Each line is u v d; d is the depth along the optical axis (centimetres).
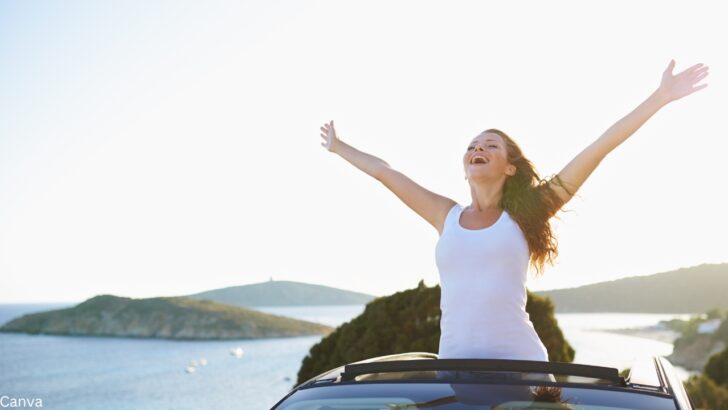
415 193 329
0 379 8469
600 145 288
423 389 215
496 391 209
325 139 366
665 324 16725
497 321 280
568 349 1838
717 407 2147
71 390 7119
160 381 7681
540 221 288
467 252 285
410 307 1753
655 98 282
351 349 1784
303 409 216
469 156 301
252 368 9012
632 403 200
